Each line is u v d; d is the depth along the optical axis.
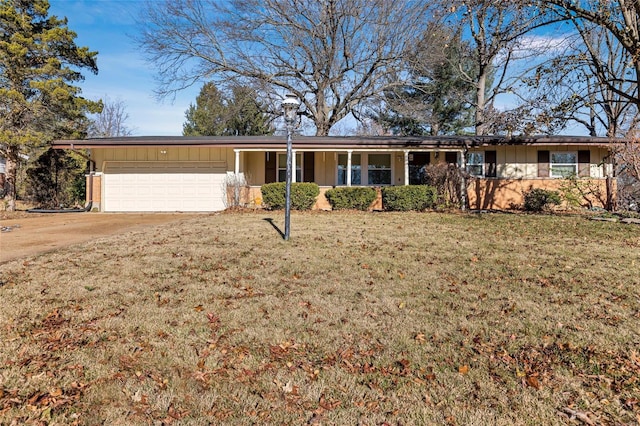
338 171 15.06
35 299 3.99
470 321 3.54
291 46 21.59
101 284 4.51
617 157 11.38
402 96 22.58
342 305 3.93
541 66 10.79
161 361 2.79
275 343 3.10
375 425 2.14
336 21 20.42
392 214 11.64
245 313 3.70
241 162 14.56
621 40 10.02
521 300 4.09
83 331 3.25
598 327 3.40
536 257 6.00
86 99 15.02
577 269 5.29
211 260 5.68
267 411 2.26
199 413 2.23
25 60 14.07
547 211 12.84
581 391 2.45
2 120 13.37
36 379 2.52
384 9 20.09
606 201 13.52
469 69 21.52
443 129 24.27
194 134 25.75
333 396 2.41
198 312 3.71
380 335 3.25
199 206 14.49
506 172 14.22
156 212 14.12
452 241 7.28
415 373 2.68
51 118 14.53
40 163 15.39
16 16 13.72
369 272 5.14
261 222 9.64
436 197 12.92
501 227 9.04
